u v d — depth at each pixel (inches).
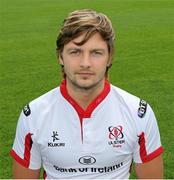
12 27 685.3
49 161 88.6
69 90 85.2
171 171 187.5
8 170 190.9
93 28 77.8
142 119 86.4
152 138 88.7
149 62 418.9
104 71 81.7
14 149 92.4
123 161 88.3
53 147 86.4
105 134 85.8
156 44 518.6
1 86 335.6
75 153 86.0
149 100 293.6
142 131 86.7
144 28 650.2
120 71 382.0
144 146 88.6
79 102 85.1
